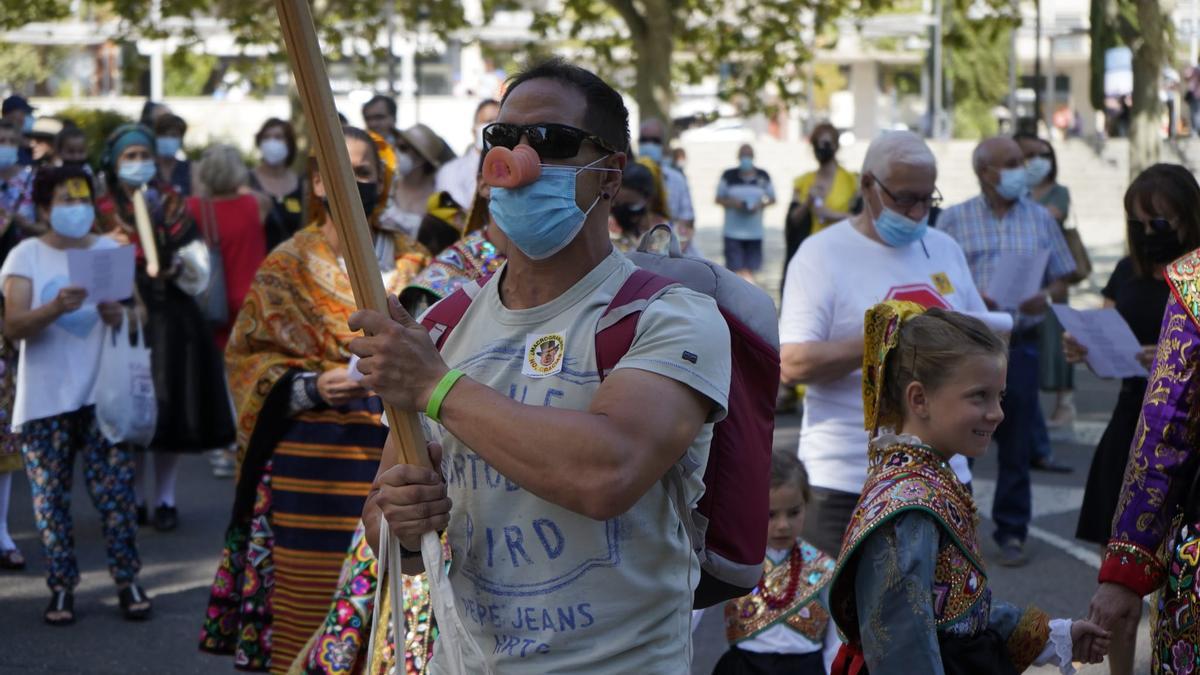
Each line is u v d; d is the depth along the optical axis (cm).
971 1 1995
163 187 784
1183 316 314
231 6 1983
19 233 902
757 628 418
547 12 2094
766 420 290
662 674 233
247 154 2616
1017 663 322
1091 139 3206
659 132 1329
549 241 232
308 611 462
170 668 560
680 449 222
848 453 459
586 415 217
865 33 3856
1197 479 310
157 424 755
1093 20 1471
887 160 459
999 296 702
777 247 2603
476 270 404
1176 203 485
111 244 662
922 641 290
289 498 464
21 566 716
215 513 839
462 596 241
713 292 288
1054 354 1062
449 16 2095
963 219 754
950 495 306
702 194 3250
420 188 761
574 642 231
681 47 2056
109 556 627
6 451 677
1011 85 3541
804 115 4216
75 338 618
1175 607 304
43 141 1080
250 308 471
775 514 416
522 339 237
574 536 230
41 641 592
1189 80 2108
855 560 306
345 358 464
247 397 464
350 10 2039
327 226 475
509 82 249
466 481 238
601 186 237
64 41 3375
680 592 236
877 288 464
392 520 231
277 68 2330
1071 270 757
